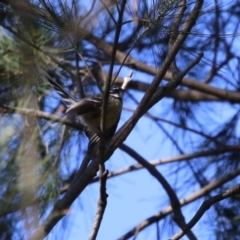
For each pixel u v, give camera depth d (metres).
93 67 8.41
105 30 7.61
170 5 4.85
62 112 6.70
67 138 6.12
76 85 7.79
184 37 5.43
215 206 7.79
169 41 5.71
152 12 4.88
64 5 4.70
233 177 8.43
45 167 4.32
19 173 3.84
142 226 8.23
